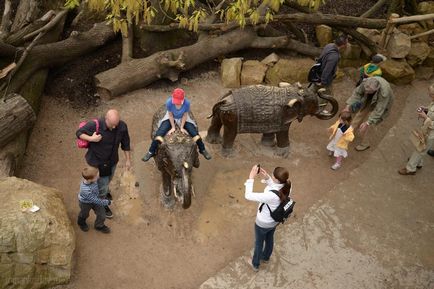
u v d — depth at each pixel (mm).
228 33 10242
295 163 8438
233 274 6578
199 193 7641
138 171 7883
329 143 8391
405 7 12320
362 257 6977
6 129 7238
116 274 6445
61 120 8898
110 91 9203
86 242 6789
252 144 8672
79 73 9641
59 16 9898
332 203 7777
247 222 7301
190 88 9984
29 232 5977
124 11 10305
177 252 6797
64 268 6117
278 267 6727
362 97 8703
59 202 6754
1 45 8430
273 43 10422
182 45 10609
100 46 10086
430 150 8891
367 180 8289
